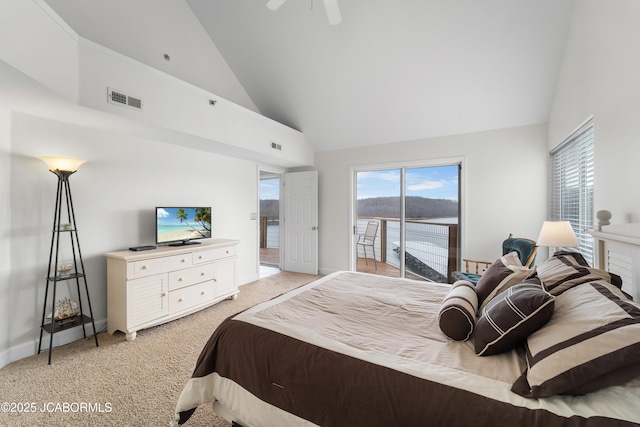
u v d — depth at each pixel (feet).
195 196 12.41
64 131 8.31
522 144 11.82
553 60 9.46
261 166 16.24
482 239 12.60
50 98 6.57
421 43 10.07
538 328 3.67
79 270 8.69
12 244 7.29
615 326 2.89
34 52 5.66
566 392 2.88
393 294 6.75
